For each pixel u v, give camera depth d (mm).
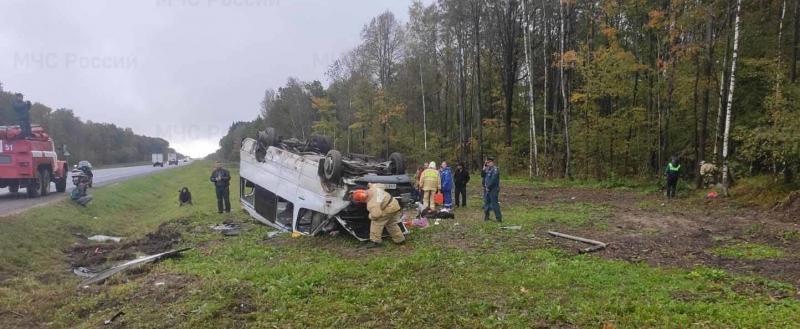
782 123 16766
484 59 42750
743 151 18797
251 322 6086
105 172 50906
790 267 8539
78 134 90500
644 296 6605
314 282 7582
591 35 29766
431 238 11273
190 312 6480
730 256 9484
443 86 47031
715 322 5582
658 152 27719
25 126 17234
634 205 18188
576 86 32719
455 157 44250
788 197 15352
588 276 7688
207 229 14375
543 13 32031
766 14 21531
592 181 27188
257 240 12039
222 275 8344
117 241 13859
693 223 13719
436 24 40000
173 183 40156
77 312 7055
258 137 15469
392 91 46781
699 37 23094
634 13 25750
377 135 47281
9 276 9164
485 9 35625
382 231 10805
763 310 5949
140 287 8008
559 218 14375
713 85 23125
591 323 5629
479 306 6277
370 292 6945
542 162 31812
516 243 10617
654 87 26219
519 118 41531
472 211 16578
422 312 6133
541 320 5793
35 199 17484
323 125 51688
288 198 13008
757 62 20344
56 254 11391
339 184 11242
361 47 50375
